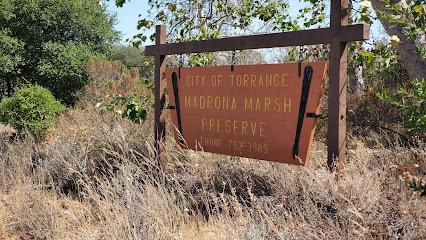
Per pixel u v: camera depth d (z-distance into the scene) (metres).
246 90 4.47
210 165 4.93
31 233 3.77
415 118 3.53
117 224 3.67
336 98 3.77
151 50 5.43
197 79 4.93
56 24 15.21
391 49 6.72
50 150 6.31
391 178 3.72
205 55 7.46
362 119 6.71
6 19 14.34
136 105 5.98
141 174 4.96
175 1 7.70
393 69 7.61
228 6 8.42
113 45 17.25
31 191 4.50
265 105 4.32
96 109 9.57
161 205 3.85
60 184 5.02
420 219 3.08
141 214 3.81
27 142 7.60
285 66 4.13
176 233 3.39
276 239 3.07
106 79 13.39
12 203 4.29
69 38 16.06
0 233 3.85
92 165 5.37
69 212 3.90
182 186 4.56
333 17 3.77
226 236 3.24
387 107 6.75
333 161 3.76
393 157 4.53
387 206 3.33
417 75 6.22
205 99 4.87
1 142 7.96
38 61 15.30
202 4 8.35
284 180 3.99
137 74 13.72
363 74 9.23
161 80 5.38
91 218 4.05
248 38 4.41
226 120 4.68
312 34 3.91
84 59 14.74
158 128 5.39
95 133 6.88
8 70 14.12
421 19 5.22
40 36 15.06
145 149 5.79
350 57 8.09
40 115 8.39
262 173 4.41
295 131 4.10
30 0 14.59
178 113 5.17
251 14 8.45
